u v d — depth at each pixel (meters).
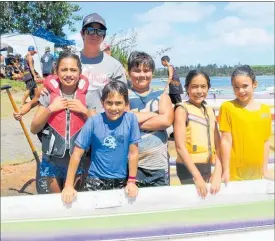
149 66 2.79
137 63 2.78
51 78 2.74
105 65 3.05
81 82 2.75
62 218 2.38
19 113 3.96
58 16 16.05
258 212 2.71
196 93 2.85
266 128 2.89
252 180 2.72
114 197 2.45
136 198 2.49
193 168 2.68
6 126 7.84
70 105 2.65
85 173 2.82
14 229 2.32
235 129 2.84
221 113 2.94
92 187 2.61
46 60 10.77
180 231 2.57
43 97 2.72
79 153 2.51
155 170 2.83
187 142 2.85
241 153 2.86
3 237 2.31
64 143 2.65
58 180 2.77
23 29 15.86
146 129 2.79
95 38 2.96
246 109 2.85
